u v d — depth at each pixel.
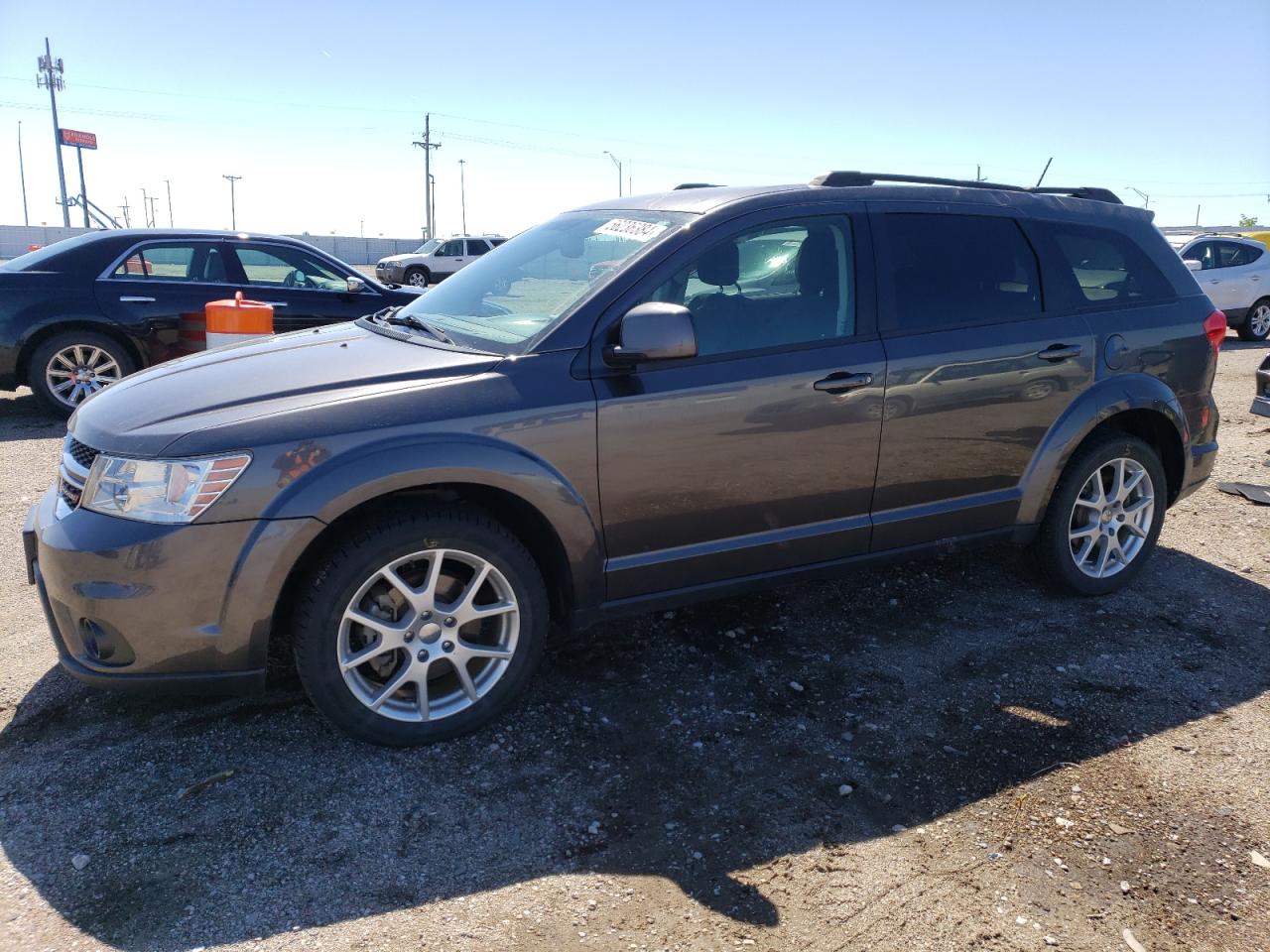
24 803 2.76
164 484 2.70
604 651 3.76
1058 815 2.80
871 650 3.82
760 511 3.45
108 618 2.71
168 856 2.55
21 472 6.14
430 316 3.77
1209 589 4.49
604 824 2.73
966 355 3.72
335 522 2.92
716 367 3.29
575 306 3.20
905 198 3.80
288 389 2.95
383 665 3.09
